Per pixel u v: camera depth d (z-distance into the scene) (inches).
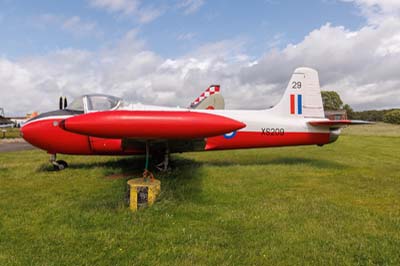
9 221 122.1
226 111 271.3
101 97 249.9
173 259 90.6
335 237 107.3
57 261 88.4
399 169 259.4
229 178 213.5
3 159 326.6
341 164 287.4
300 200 156.5
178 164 286.0
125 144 218.4
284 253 94.7
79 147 238.2
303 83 281.4
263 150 438.0
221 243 101.9
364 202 154.3
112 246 98.9
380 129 1366.9
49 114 238.8
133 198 138.0
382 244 101.3
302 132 274.8
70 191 173.9
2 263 86.7
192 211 135.7
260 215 131.1
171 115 138.5
